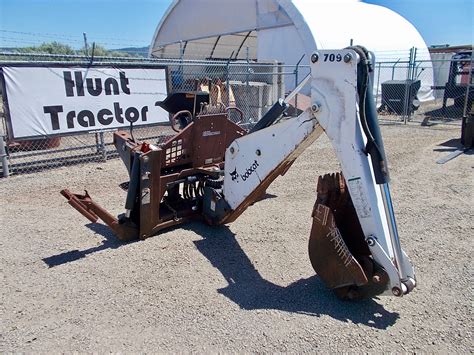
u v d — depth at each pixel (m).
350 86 2.73
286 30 15.95
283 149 3.40
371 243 2.86
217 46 25.17
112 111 7.45
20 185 6.25
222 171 4.60
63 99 6.83
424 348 2.68
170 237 4.39
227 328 2.87
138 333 2.82
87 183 6.42
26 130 6.54
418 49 19.88
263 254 4.04
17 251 4.06
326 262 3.15
